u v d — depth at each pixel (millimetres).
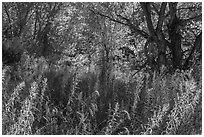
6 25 9539
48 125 4195
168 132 4066
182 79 6520
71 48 13273
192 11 10648
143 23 11625
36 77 5598
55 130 4148
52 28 11898
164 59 9547
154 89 5270
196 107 4574
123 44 13312
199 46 9578
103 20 13914
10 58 6816
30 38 9906
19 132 3705
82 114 4168
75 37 13648
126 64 11250
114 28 13789
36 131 3906
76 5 13062
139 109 4734
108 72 6301
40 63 6613
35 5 11164
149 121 4008
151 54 9781
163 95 5062
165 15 10961
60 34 12758
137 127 4367
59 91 5039
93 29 14102
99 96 4895
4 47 6750
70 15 13398
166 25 10500
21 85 4004
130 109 4777
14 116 3906
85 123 4340
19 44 7152
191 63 9625
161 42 9664
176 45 10039
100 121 4426
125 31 13344
